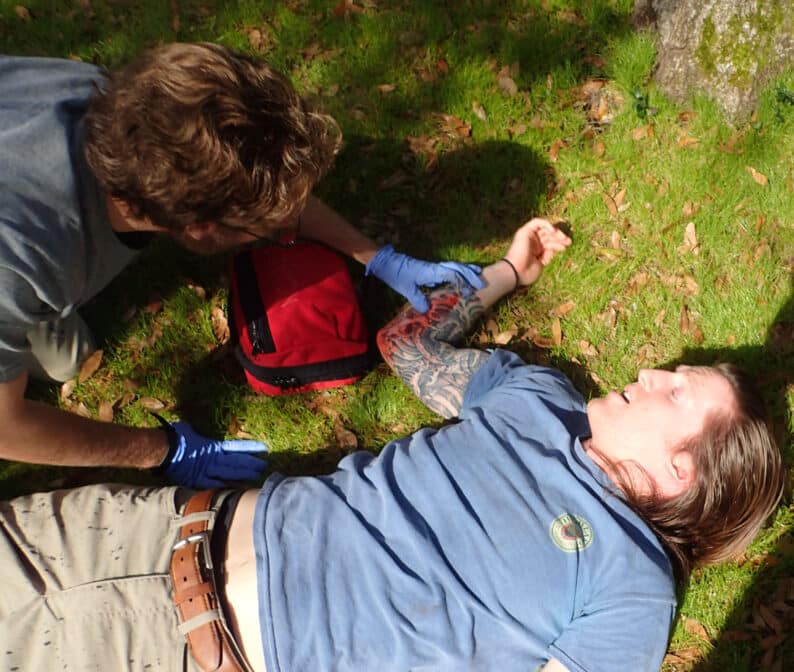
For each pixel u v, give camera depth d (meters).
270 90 1.52
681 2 3.10
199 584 1.92
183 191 1.48
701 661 2.46
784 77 3.15
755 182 3.11
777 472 2.15
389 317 2.97
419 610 1.93
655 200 3.10
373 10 3.48
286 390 2.70
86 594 1.91
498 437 2.19
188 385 2.77
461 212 3.09
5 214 1.50
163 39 3.37
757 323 2.89
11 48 3.29
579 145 3.23
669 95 3.29
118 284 2.86
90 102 1.59
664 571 2.00
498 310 2.95
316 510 2.04
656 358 2.89
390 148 3.18
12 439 1.87
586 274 2.99
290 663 1.87
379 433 2.79
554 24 3.46
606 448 2.16
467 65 3.35
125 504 2.08
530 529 2.01
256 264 2.66
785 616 2.49
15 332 1.65
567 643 1.96
